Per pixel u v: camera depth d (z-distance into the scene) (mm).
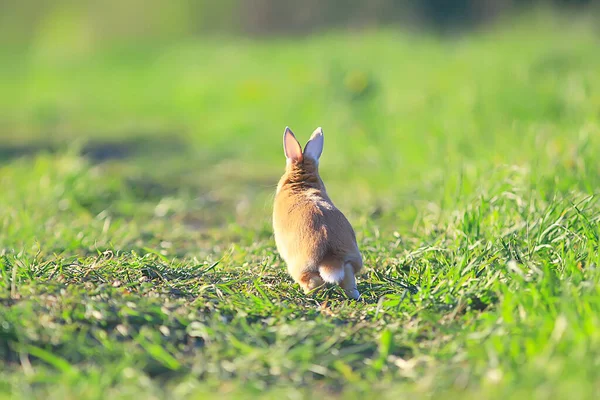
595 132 12508
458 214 10180
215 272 9211
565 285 7039
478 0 41875
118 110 32438
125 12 55250
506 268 8023
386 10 45188
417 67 23875
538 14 31375
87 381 5922
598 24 29359
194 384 6027
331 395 6023
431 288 8234
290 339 6773
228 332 6883
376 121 19969
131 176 17641
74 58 47531
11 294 7582
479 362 6121
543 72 19953
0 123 28734
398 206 13586
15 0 56094
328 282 8156
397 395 5859
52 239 11016
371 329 7258
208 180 18000
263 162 20562
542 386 5504
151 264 9133
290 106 24219
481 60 22844
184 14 53250
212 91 30109
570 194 9953
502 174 11336
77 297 7504
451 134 15859
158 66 39844
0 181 15148
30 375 6027
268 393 5938
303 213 8617
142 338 6633
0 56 50906
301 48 32969
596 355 5824
